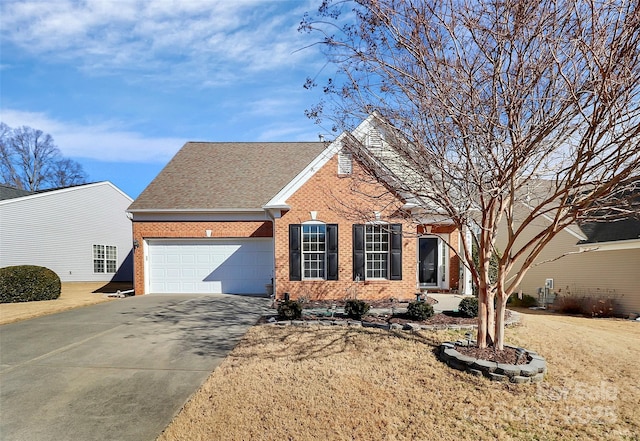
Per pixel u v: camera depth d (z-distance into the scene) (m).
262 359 6.62
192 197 16.05
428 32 5.43
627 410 5.16
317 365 6.34
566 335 8.09
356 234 11.93
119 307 11.88
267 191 16.44
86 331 8.66
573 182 5.12
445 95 5.34
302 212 11.99
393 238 11.92
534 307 16.27
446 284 14.30
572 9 4.76
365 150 7.30
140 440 4.34
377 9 5.40
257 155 18.97
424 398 5.35
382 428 4.65
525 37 5.11
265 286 15.24
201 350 7.20
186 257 15.70
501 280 6.48
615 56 4.41
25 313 10.71
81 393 5.45
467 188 6.00
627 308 13.48
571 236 15.66
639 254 13.24
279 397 5.32
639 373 6.33
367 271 12.04
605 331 9.77
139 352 7.12
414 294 11.47
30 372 6.18
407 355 6.71
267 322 9.05
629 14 4.32
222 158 18.73
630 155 4.60
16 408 5.02
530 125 5.43
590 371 6.32
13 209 18.50
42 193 20.22
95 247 23.05
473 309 8.90
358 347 7.08
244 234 15.59
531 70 5.24
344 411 5.00
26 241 19.05
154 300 13.41
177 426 4.62
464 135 5.35
